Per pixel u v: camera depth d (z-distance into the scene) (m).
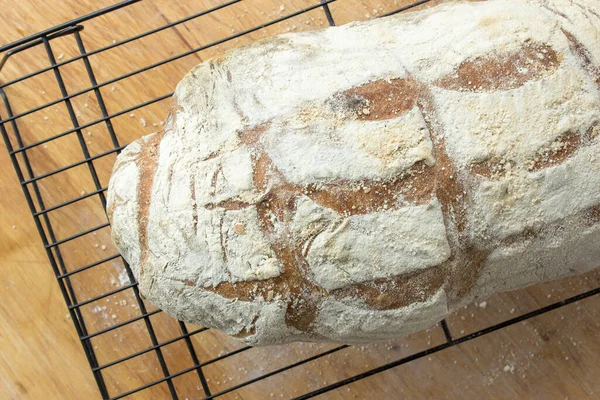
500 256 0.28
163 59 0.38
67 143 0.38
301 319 0.28
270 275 0.27
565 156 0.27
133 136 0.38
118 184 0.29
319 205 0.27
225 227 0.27
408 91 0.28
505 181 0.27
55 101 0.35
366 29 0.29
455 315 0.38
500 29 0.28
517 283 0.31
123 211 0.29
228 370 0.38
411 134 0.27
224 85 0.29
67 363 0.37
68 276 0.36
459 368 0.38
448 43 0.28
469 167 0.27
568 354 0.37
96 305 0.38
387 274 0.27
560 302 0.35
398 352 0.38
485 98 0.27
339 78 0.28
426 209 0.27
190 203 0.28
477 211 0.27
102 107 0.36
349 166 0.27
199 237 0.28
